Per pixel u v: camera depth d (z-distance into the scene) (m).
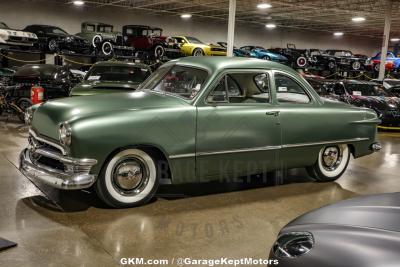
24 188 4.86
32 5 25.95
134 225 3.92
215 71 4.62
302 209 4.63
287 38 37.81
